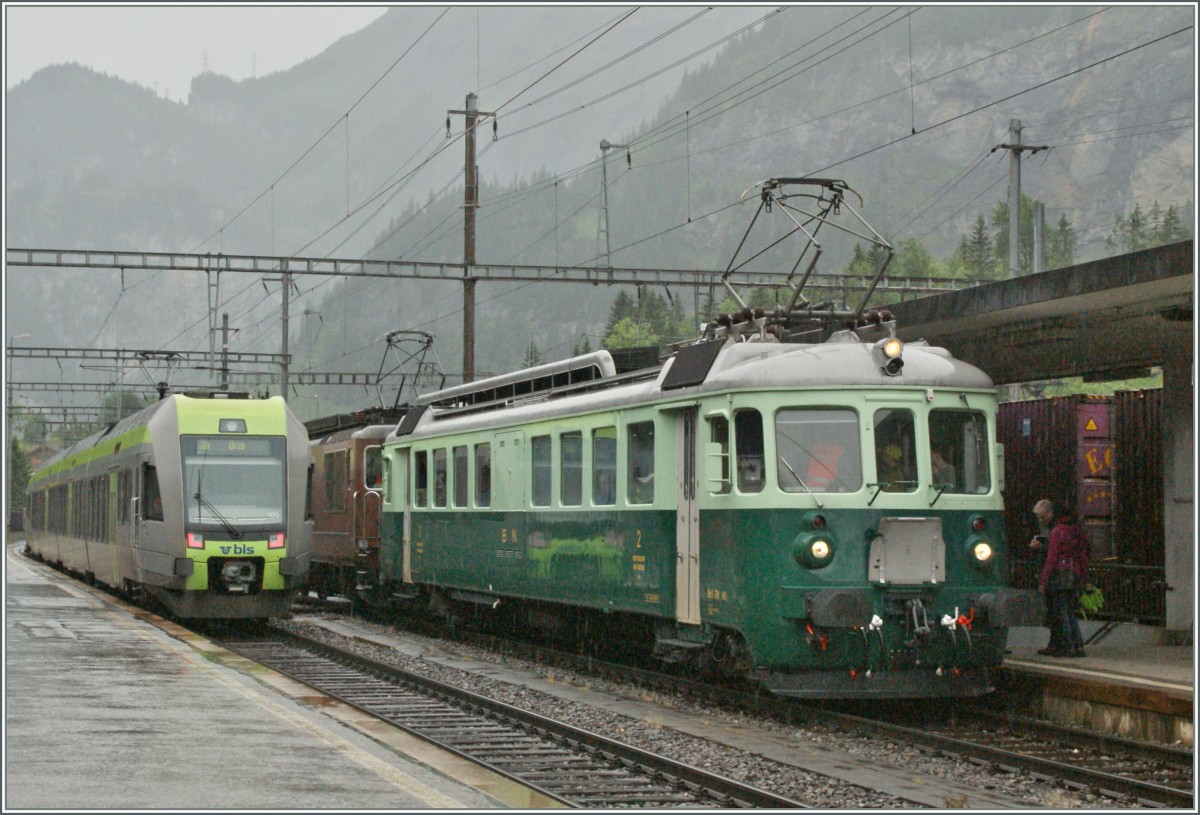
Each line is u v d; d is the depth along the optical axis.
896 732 17.30
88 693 18.59
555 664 26.05
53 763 13.57
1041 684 19.20
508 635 31.30
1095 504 26.02
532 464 25.61
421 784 12.80
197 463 31.20
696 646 20.19
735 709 19.88
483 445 28.02
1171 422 23.00
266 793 12.22
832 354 18.72
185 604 30.97
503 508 26.83
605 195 48.66
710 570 19.38
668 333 141.25
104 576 39.22
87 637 26.45
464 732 17.67
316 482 41.97
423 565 31.30
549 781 14.42
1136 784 14.16
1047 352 24.64
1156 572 24.42
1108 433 26.16
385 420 39.22
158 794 12.14
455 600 30.92
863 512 18.11
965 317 21.53
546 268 47.16
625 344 120.38
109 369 66.69
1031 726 18.11
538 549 25.19
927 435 18.50
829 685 18.03
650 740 17.05
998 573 18.62
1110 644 23.42
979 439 18.88
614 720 18.75
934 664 18.16
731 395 18.83
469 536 28.55
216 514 30.97
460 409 30.62
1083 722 18.42
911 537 18.14
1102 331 22.31
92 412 93.62
